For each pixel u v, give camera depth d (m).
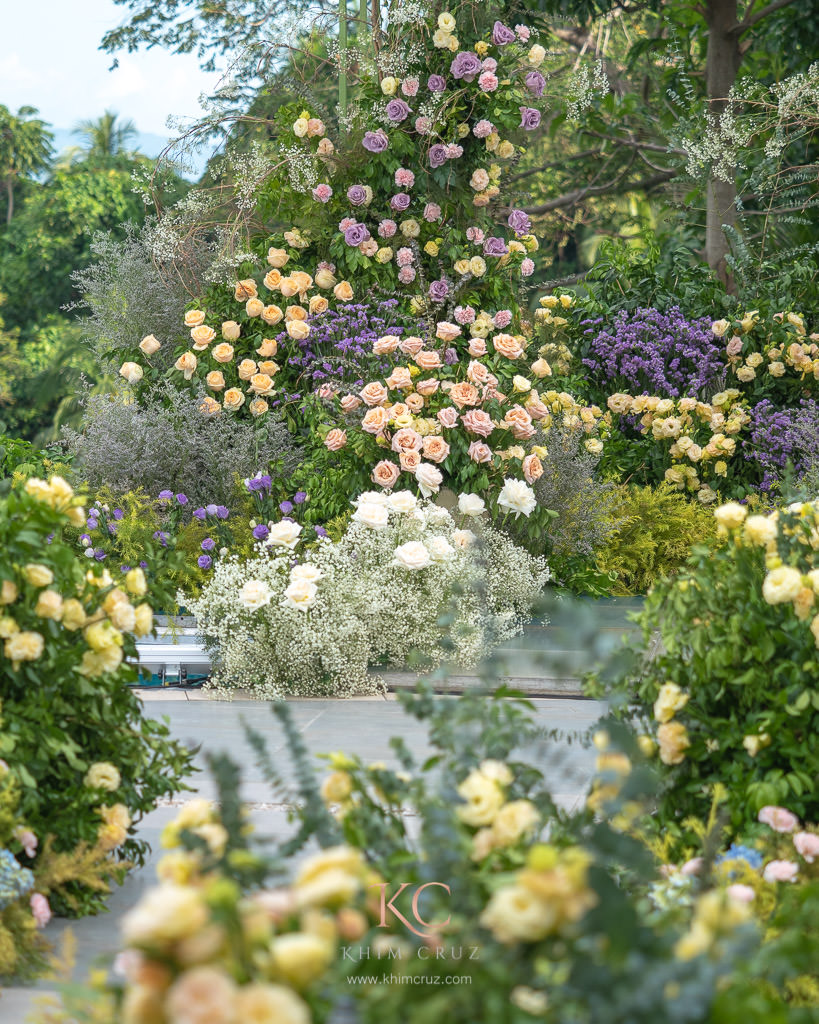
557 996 1.40
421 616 6.33
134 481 8.27
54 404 35.91
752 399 10.34
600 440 9.40
